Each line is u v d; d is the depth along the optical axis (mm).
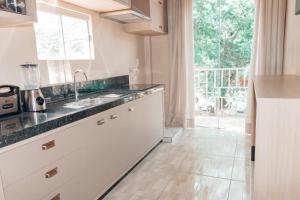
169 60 4301
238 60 4449
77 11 2729
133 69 4012
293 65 3074
